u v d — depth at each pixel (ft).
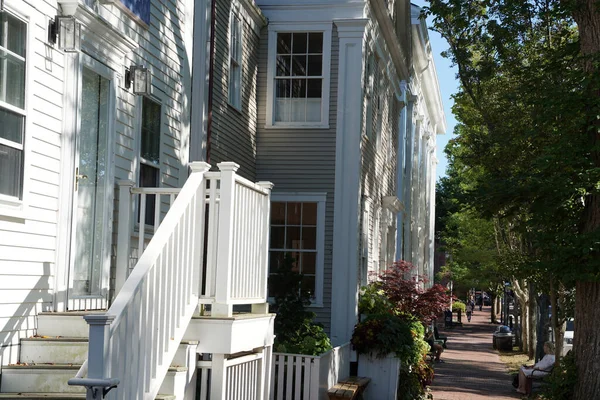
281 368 45.01
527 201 52.70
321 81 61.46
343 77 60.85
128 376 23.08
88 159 30.83
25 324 26.30
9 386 25.07
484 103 69.46
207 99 46.88
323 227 60.49
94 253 31.17
